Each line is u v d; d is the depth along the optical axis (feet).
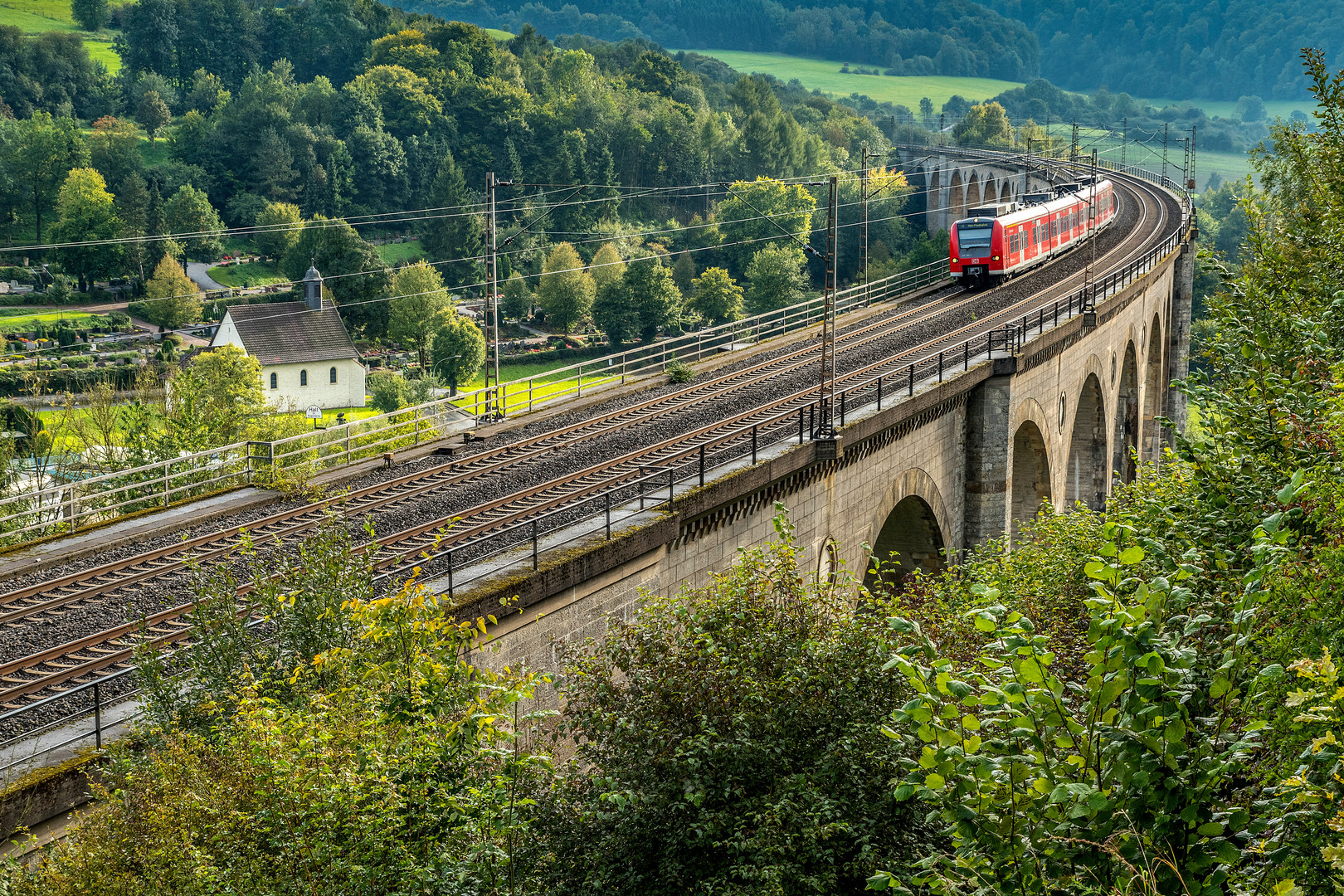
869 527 99.91
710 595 54.95
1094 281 158.30
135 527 85.56
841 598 56.44
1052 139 626.64
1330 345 53.31
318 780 39.11
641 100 591.78
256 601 52.34
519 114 520.01
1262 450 48.01
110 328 368.07
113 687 57.88
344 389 338.34
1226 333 60.80
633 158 526.57
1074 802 27.66
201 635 50.72
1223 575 40.75
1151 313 195.62
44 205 453.17
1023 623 28.04
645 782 47.67
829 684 49.67
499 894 42.57
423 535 81.00
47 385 244.01
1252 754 31.30
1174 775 27.40
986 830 28.40
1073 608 72.84
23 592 72.13
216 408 158.30
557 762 63.87
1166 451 52.80
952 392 110.42
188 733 44.60
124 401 177.27
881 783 46.50
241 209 461.37
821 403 91.09
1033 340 126.82
